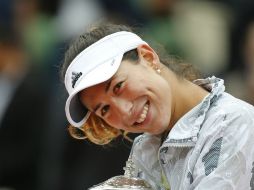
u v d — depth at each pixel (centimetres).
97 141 1267
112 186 1241
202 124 1189
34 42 2331
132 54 1209
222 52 2381
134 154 1267
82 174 2005
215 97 1204
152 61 1220
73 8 2422
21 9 2400
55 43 2272
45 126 2123
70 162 2038
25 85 2152
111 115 1204
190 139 1184
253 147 1170
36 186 2136
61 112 2064
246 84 2098
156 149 1248
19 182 2141
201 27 2416
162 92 1195
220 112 1182
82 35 1233
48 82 2158
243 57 2314
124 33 1220
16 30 2289
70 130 1278
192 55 2297
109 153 1964
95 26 1245
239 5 2422
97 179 1977
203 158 1172
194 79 1260
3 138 2131
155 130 1203
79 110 1227
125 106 1188
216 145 1170
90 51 1205
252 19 2391
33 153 2131
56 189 2064
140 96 1188
